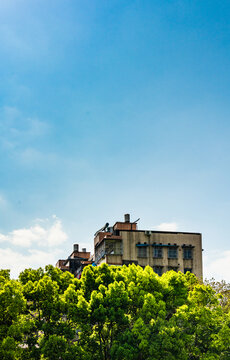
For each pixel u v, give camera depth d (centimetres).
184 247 5897
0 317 3212
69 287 3559
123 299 3409
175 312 3838
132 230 5847
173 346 3198
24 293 3462
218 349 3391
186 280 3912
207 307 3781
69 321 3588
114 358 3228
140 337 3212
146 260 5750
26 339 3453
